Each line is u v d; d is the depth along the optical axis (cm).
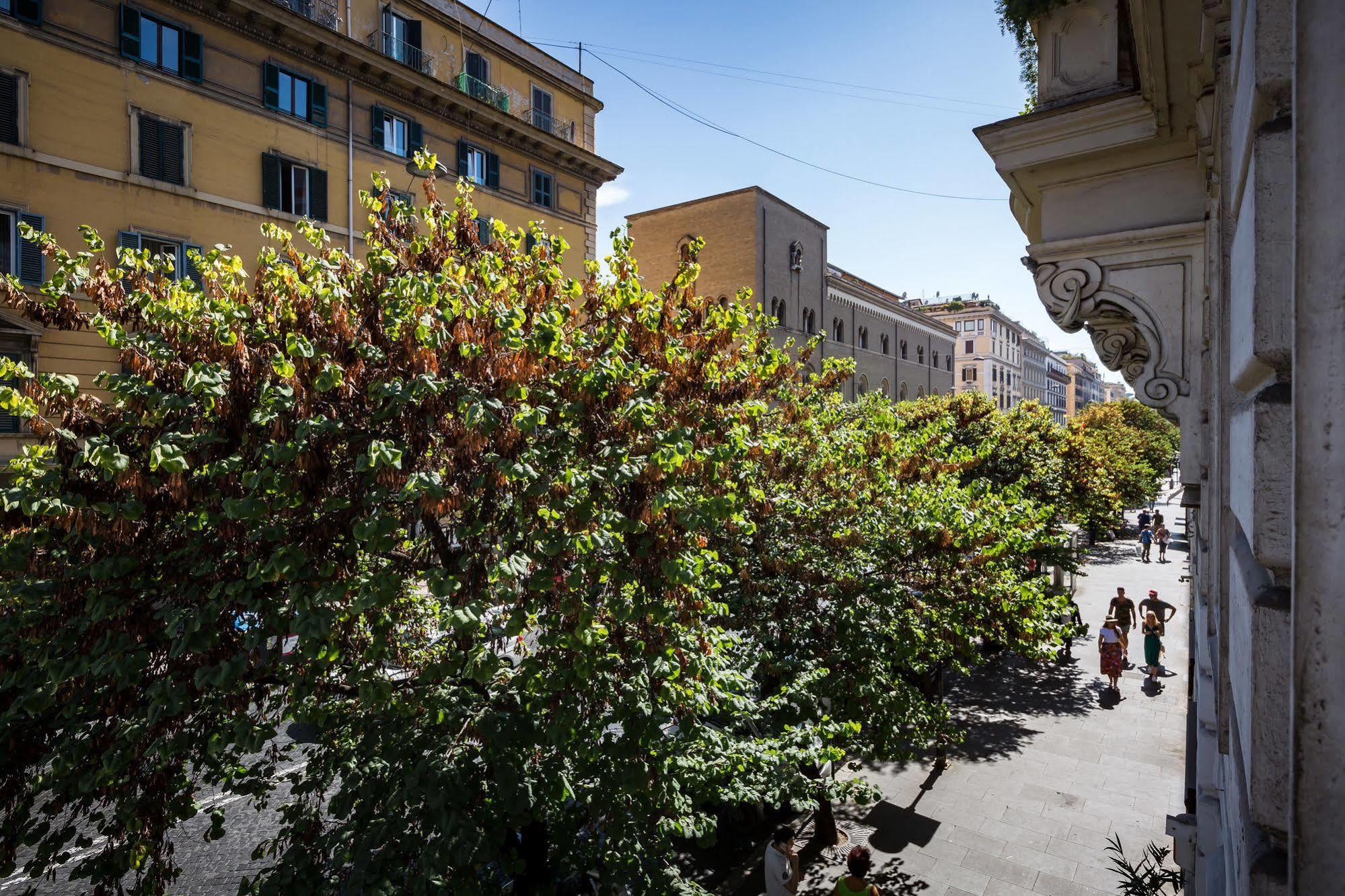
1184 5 356
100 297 438
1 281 413
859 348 4709
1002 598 923
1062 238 555
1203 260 504
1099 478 2388
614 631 496
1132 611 1969
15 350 1549
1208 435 460
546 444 438
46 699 400
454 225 541
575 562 460
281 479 379
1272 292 109
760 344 609
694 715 523
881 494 935
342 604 437
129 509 382
